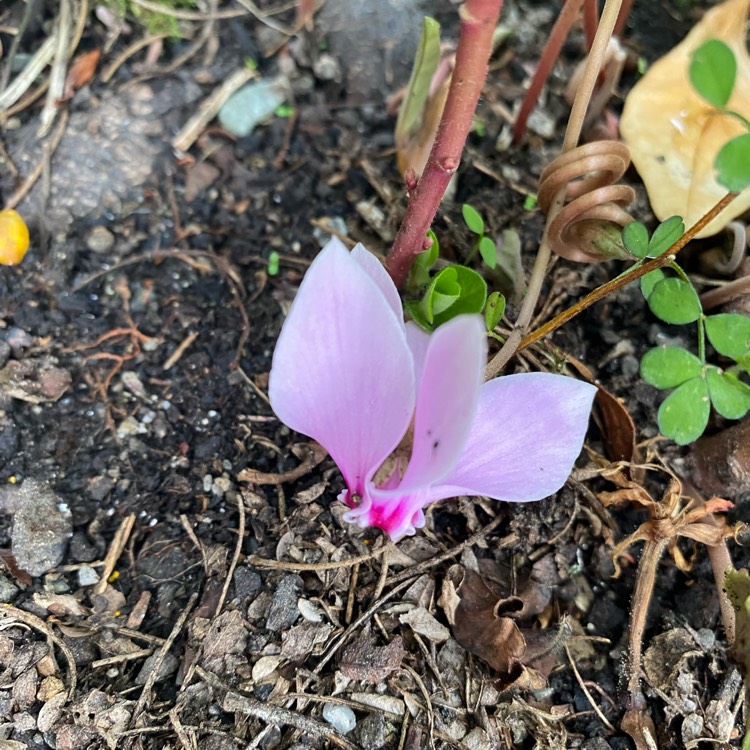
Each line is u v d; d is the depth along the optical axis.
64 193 0.12
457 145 0.08
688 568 0.10
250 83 0.13
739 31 0.11
